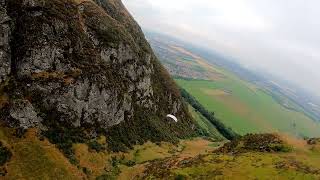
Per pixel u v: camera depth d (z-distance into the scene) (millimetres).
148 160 182000
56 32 173500
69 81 168500
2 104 149625
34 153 143375
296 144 154625
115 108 189125
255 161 137875
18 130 146750
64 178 143500
